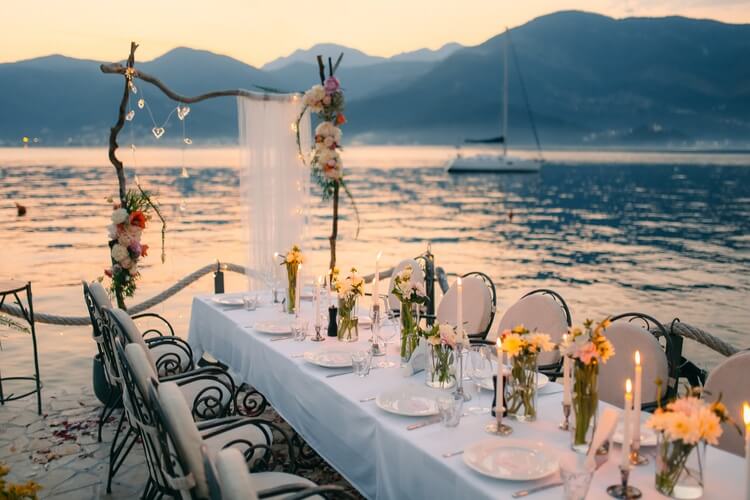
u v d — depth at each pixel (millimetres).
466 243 20828
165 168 62000
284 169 6023
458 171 70375
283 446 4086
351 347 3764
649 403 3016
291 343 3885
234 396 3604
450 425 2490
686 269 16344
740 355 2807
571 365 2494
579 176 67812
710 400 2836
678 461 1963
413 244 20391
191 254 16516
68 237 19125
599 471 2162
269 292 5449
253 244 6051
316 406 3199
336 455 3039
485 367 2953
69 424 4582
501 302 12180
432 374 3057
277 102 5984
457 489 2158
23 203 28859
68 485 3689
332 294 5238
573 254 18781
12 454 4090
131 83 4852
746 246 20656
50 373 6180
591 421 2289
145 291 11367
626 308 11914
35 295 10977
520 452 2268
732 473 2158
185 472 2211
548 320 3943
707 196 41719
